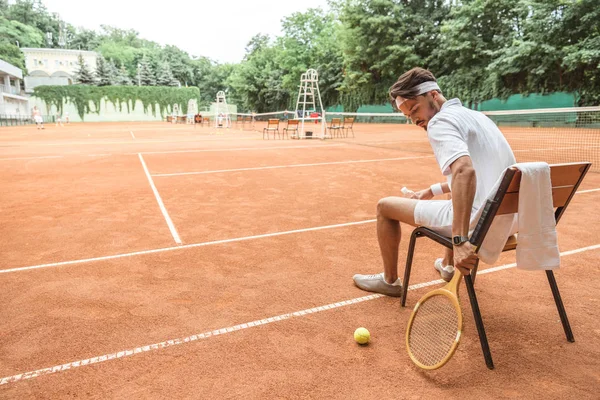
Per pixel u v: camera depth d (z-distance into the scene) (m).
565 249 4.18
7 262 3.87
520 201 2.17
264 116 57.47
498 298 3.14
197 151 13.63
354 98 41.25
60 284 3.39
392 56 33.69
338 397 2.06
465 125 2.34
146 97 57.91
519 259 2.30
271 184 7.72
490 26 29.39
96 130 31.22
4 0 88.12
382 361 2.36
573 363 2.34
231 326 2.74
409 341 2.36
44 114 53.94
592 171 8.98
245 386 2.14
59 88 53.81
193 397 2.05
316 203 6.21
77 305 3.03
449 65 32.69
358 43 36.06
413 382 2.18
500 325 2.75
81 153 13.18
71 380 2.20
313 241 4.48
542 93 26.27
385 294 3.19
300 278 3.51
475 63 30.69
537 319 2.82
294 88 48.09
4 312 2.93
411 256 2.89
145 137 21.73
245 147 15.16
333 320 2.82
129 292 3.24
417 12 34.28
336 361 2.36
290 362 2.35
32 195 6.81
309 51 46.25
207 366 2.31
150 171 9.30
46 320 2.82
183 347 2.50
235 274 3.59
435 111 2.54
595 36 22.73
